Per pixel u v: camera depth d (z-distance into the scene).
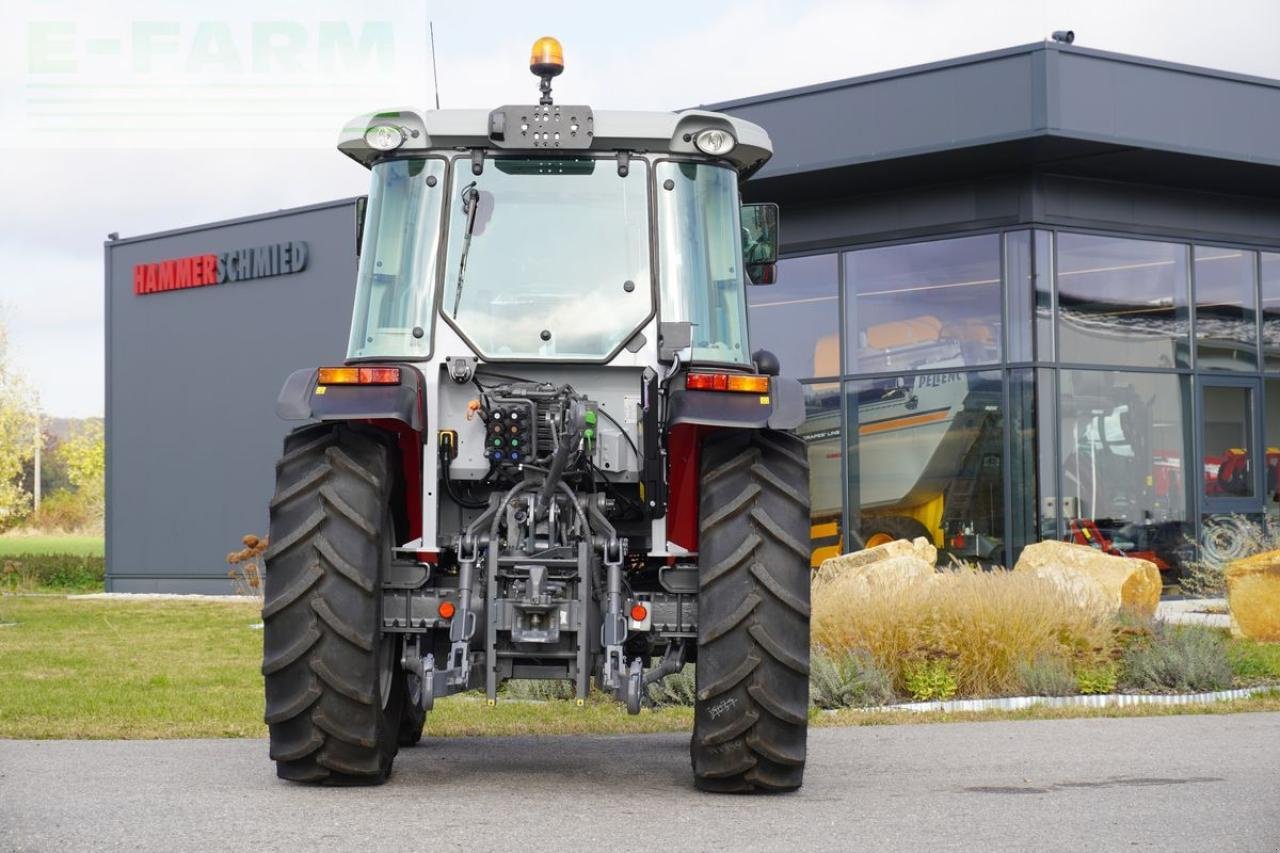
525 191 6.34
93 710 9.42
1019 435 17.78
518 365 6.20
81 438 69.62
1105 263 18.39
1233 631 13.70
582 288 6.25
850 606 10.52
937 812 5.54
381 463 6.10
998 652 10.16
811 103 17.94
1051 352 17.81
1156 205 18.73
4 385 52.56
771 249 6.94
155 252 26.88
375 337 6.26
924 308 18.58
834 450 19.22
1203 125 17.25
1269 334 19.64
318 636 5.88
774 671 5.85
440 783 6.27
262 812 5.44
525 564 5.79
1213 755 7.24
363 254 6.41
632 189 6.34
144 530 26.89
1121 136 16.72
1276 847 4.86
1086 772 6.69
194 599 23.86
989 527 17.95
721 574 5.87
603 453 6.15
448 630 6.23
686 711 9.39
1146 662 10.45
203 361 26.14
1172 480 18.67
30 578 29.36
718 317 6.32
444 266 6.27
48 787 6.05
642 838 4.97
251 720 8.91
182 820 5.27
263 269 25.25
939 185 18.48
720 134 6.34
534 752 7.48
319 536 5.94
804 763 5.93
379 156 6.42
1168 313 18.81
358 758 6.00
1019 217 17.88
